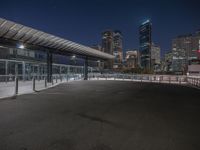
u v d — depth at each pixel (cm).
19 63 2427
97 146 418
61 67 3709
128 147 415
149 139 464
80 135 485
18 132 504
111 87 1936
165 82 3134
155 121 628
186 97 1231
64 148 405
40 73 2909
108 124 587
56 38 2108
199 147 421
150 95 1316
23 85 1689
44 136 476
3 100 1020
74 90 1591
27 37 1859
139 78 3703
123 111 775
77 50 2795
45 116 674
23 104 902
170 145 429
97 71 5100
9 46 1833
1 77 2045
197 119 659
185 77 3120
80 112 745
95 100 1055
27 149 399
